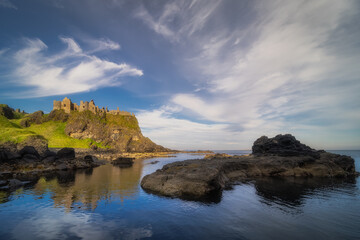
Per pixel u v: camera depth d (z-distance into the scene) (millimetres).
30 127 166625
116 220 13727
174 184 23469
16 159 51625
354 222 13852
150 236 11195
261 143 52312
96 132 178875
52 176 37344
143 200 19281
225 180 29984
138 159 98500
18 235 11117
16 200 18875
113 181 31422
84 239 10727
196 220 13891
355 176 37250
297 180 32188
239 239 10992
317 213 15680
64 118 183000
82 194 21828
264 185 27656
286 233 11938
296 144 47188
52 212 15281
